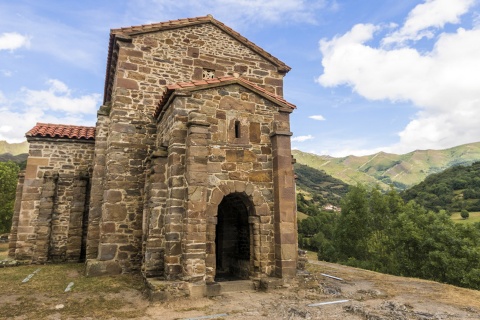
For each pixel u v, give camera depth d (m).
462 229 25.84
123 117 10.26
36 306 6.18
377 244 27.95
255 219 8.40
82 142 13.38
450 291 8.30
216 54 12.04
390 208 32.94
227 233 11.38
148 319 5.52
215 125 8.30
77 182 12.56
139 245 9.62
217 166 8.12
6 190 27.05
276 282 7.81
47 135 12.85
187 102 8.09
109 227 9.39
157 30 11.16
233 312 5.94
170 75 11.16
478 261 22.64
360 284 9.07
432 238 25.09
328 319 5.64
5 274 9.36
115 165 9.88
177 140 7.82
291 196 8.56
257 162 8.68
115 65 11.61
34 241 12.12
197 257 7.09
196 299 6.76
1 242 25.44
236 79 8.78
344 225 32.12
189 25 11.72
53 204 12.41
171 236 7.28
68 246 12.03
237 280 8.80
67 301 6.52
